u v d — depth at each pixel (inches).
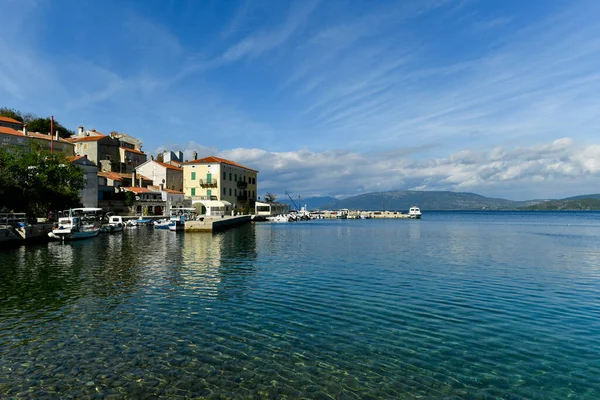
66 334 458.6
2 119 2942.9
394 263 1017.5
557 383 348.8
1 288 699.4
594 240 1801.2
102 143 3363.7
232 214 3366.1
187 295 650.2
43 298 626.5
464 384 345.7
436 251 1307.8
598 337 460.1
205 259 1080.2
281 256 1154.0
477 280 787.4
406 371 369.1
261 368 371.2
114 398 316.8
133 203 2955.2
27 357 393.1
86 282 753.6
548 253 1263.5
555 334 470.0
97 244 1502.2
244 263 1007.0
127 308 569.6
